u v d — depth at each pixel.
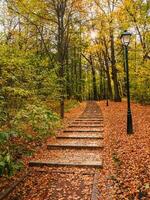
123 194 6.64
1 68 8.77
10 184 7.37
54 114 7.15
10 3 19.03
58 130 14.96
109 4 29.20
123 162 9.05
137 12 23.30
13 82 9.02
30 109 6.82
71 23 20.73
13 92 8.35
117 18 26.38
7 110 7.41
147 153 9.64
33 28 22.50
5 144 6.60
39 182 7.57
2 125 6.91
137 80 24.73
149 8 23.36
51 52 22.64
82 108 30.73
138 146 10.73
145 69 21.73
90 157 9.94
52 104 17.28
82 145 11.39
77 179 7.74
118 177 7.77
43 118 6.81
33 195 6.77
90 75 61.59
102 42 36.16
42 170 8.52
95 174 8.00
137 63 22.97
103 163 9.20
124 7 23.70
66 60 27.05
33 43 23.27
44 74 14.24
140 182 7.26
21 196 6.73
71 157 9.98
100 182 7.45
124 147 10.87
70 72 36.12
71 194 6.76
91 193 6.73
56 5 19.14
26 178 7.86
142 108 24.92
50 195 6.75
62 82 19.16
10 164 5.42
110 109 26.56
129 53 24.75
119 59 37.75
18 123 6.81
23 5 18.41
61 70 19.42
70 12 20.20
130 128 13.31
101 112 24.86
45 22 20.16
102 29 30.27
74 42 26.88
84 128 15.88
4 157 5.22
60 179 7.78
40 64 15.16
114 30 29.28
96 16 26.41
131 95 33.78
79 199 6.47
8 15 24.56
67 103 29.77
